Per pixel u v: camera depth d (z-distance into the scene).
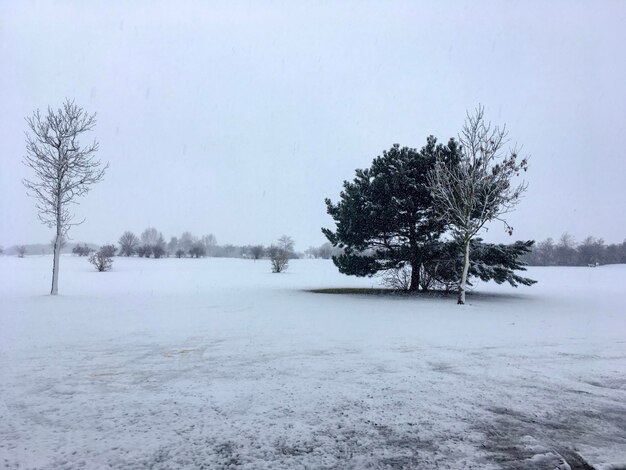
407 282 22.95
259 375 5.93
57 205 18.81
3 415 4.37
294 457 3.48
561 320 11.90
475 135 17.64
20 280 28.61
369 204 19.84
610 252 80.12
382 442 3.78
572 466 3.38
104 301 16.16
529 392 5.25
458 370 6.27
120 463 3.35
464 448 3.67
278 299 17.28
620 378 5.90
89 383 5.50
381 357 7.09
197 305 14.95
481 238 20.45
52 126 18.50
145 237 113.38
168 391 5.18
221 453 3.54
